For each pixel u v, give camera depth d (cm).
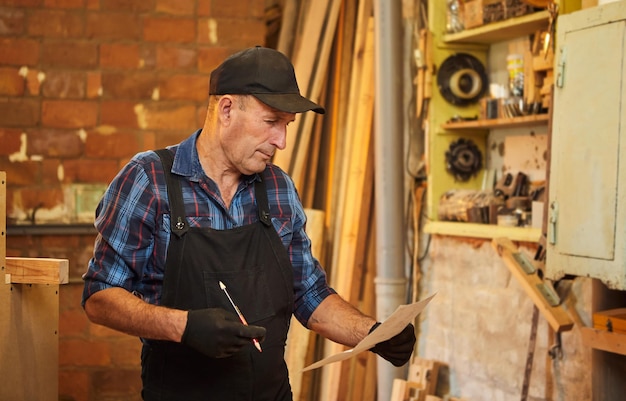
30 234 441
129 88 452
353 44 452
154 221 210
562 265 275
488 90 401
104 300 202
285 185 229
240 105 209
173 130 457
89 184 450
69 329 447
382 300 399
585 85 267
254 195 222
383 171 398
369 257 427
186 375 209
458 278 391
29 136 444
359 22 438
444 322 400
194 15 457
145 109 454
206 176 214
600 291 284
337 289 429
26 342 243
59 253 446
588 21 266
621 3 254
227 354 189
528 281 322
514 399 354
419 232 415
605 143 259
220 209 215
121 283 208
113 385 451
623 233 252
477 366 377
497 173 397
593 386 283
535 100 342
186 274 209
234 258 213
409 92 421
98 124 450
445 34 393
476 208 374
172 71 456
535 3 324
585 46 267
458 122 384
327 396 419
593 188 263
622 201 252
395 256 399
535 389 342
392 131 397
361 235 422
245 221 219
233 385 210
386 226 398
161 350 211
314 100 452
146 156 214
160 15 454
